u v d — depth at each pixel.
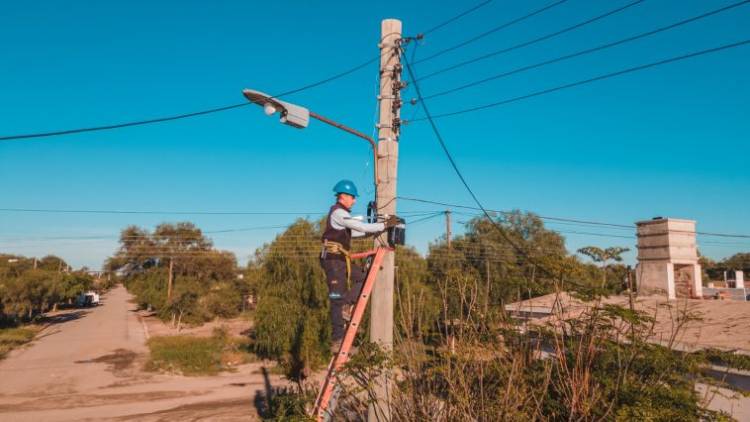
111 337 41.94
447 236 28.20
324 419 5.79
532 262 7.42
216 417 18.41
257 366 29.33
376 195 8.25
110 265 77.94
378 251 6.60
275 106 7.62
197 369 28.08
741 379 8.37
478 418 5.90
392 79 8.62
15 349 35.12
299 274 25.03
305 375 24.23
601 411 5.52
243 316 61.25
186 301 52.84
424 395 6.18
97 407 20.08
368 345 5.79
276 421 8.20
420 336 6.83
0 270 49.72
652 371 6.41
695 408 5.62
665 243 13.60
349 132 8.04
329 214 6.32
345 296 6.23
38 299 52.50
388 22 8.85
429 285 24.02
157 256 73.12
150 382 25.08
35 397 21.78
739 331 9.15
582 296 6.49
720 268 59.44
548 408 5.92
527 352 6.93
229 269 76.19
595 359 6.53
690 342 8.61
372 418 6.78
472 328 6.60
